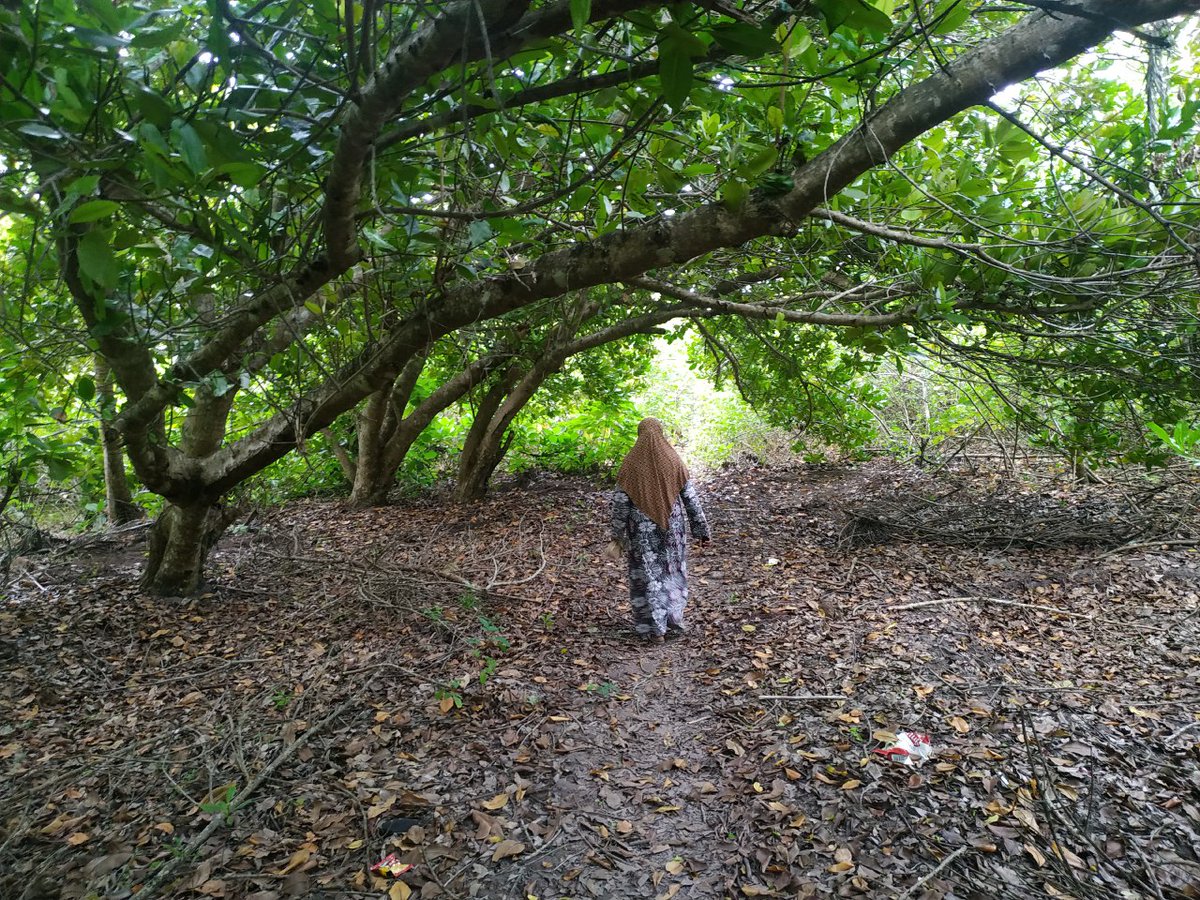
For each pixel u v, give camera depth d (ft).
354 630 17.84
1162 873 9.01
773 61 8.89
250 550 25.44
